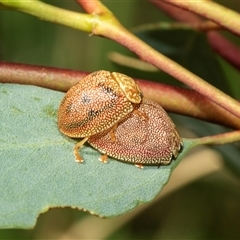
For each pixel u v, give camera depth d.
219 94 0.08
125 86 0.09
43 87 0.09
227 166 0.11
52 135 0.08
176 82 0.11
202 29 0.11
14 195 0.08
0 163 0.08
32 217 0.08
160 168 0.09
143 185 0.08
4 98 0.08
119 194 0.08
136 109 0.09
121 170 0.08
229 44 0.11
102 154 0.09
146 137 0.09
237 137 0.09
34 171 0.08
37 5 0.09
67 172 0.08
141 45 0.09
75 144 0.09
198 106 0.09
